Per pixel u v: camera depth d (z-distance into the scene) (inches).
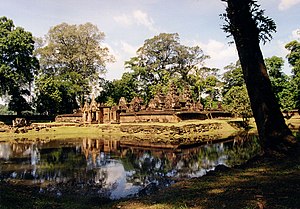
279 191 291.0
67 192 466.9
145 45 2847.0
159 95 1953.7
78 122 2127.2
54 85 2390.5
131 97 2709.2
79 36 2480.3
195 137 1311.5
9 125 1888.5
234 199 283.0
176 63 2933.1
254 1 474.6
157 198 346.3
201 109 2095.2
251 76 477.4
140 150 971.3
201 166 655.1
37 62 2265.0
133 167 674.8
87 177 577.6
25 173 621.0
